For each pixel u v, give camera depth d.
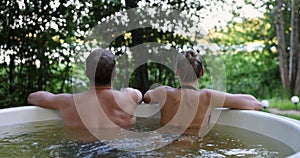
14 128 1.88
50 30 2.92
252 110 1.95
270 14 5.84
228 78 6.48
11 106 2.95
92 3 2.92
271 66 6.46
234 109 1.98
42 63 2.99
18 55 2.93
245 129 1.87
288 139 1.54
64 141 1.57
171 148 1.45
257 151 1.43
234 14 4.40
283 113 4.13
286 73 5.64
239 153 1.39
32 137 1.66
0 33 2.86
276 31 6.06
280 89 5.92
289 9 5.52
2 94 2.93
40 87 3.04
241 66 6.63
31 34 2.91
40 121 2.08
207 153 1.39
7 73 2.94
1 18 2.84
